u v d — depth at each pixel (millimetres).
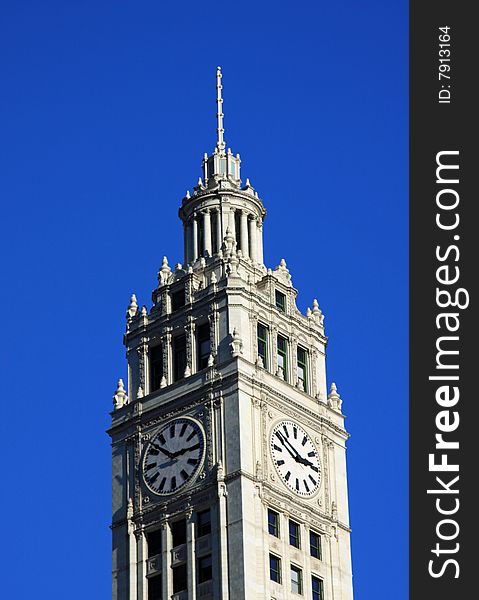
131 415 152500
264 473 144375
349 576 148000
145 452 149500
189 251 162500
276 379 150625
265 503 142875
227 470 143000
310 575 144125
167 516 145125
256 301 153750
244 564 137750
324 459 151500
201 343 152750
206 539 141500
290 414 150250
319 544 147250
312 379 155750
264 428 146750
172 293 157875
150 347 156500
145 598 143000
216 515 141625
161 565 143750
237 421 144500
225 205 162875
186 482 145125
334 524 149125
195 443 146375
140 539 146250
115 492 150250
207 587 139125
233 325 150625
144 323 157250
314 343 158375
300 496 147125
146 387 154000
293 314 157625
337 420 155250
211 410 146750
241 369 147500
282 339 155500
